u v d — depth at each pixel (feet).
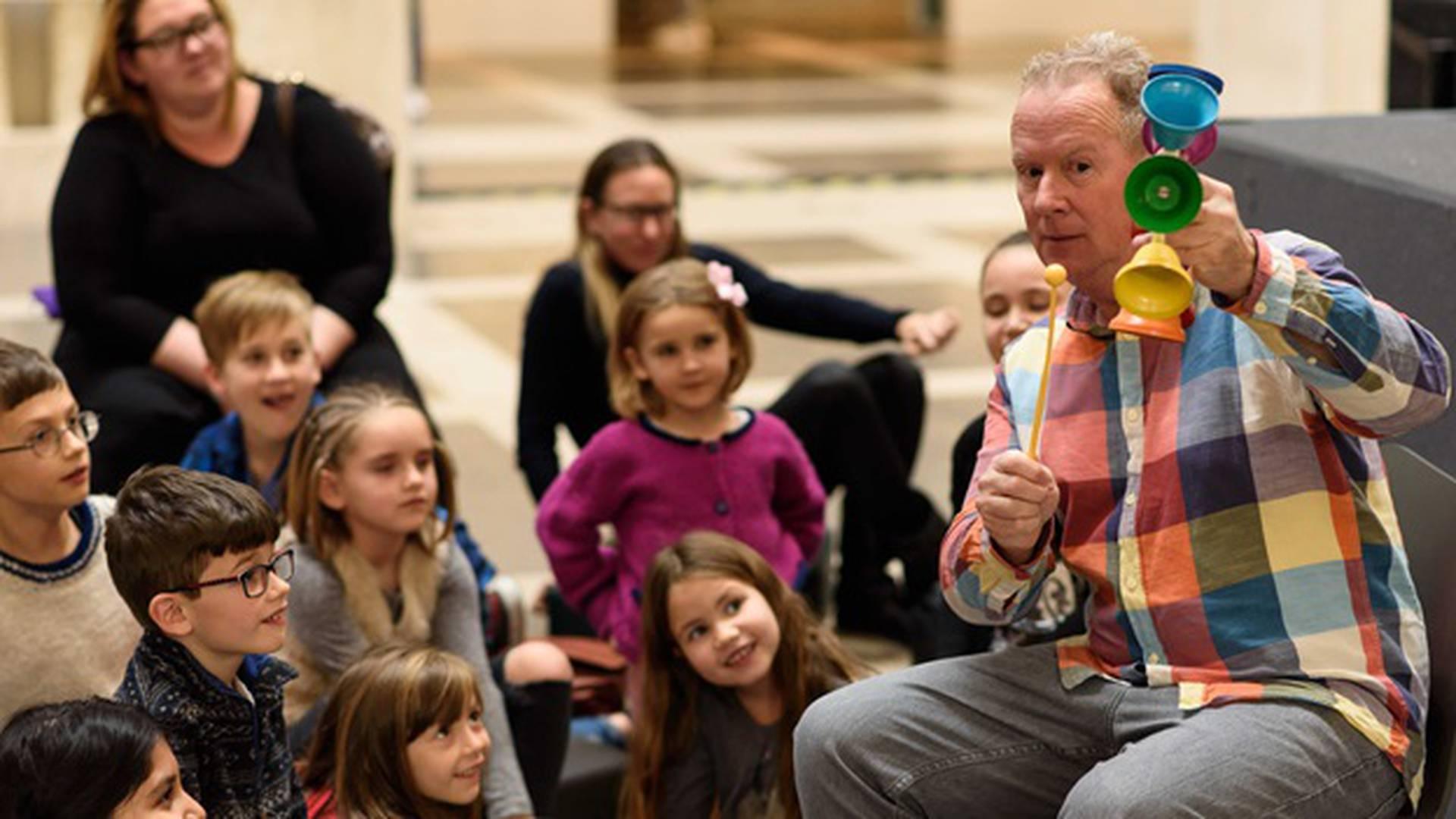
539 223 55.98
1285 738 13.79
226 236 25.23
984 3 104.22
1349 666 14.08
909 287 47.67
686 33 103.71
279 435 22.21
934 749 14.75
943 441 35.35
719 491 22.59
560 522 22.90
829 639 20.12
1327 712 13.98
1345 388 13.35
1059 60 14.28
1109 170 14.02
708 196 59.93
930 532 26.05
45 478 16.51
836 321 26.53
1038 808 14.85
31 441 16.43
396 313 45.50
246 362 22.02
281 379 22.02
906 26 109.60
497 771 19.34
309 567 19.72
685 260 22.88
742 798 19.60
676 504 22.50
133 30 24.72
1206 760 13.58
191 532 15.30
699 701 19.66
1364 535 14.38
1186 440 14.39
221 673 15.72
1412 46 27.12
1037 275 21.11
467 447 35.45
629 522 22.68
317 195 25.90
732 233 54.44
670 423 22.75
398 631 19.77
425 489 19.67
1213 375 14.40
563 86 85.66
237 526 15.42
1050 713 14.76
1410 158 20.53
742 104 79.66
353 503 19.60
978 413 37.11
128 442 24.12
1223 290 13.19
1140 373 14.70
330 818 18.02
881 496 25.68
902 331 26.18
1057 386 14.94
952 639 21.01
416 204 58.49
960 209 57.82
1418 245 18.61
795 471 23.22
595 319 25.23
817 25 109.29
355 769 17.74
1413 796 14.20
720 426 22.91
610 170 25.14
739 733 19.62
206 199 25.21
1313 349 13.30
